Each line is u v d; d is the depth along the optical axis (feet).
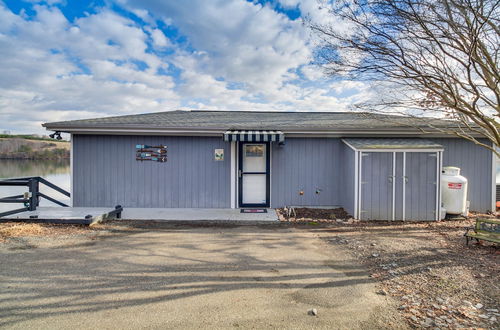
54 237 22.85
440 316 11.21
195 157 35.04
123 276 15.31
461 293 13.16
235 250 20.08
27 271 15.89
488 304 12.10
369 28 23.48
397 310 11.80
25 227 25.04
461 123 30.71
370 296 13.10
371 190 29.30
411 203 29.19
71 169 34.35
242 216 30.66
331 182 35.19
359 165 29.30
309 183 35.27
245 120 37.99
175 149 34.94
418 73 23.38
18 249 19.77
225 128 32.76
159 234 24.27
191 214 31.68
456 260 17.63
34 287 13.87
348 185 32.09
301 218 30.25
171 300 12.65
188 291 13.56
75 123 31.65
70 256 18.48
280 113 48.06
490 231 20.59
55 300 12.56
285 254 19.25
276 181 35.27
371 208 29.32
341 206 34.99
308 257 18.65
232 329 10.44
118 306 12.07
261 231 25.50
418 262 17.43
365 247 20.66
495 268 16.16
